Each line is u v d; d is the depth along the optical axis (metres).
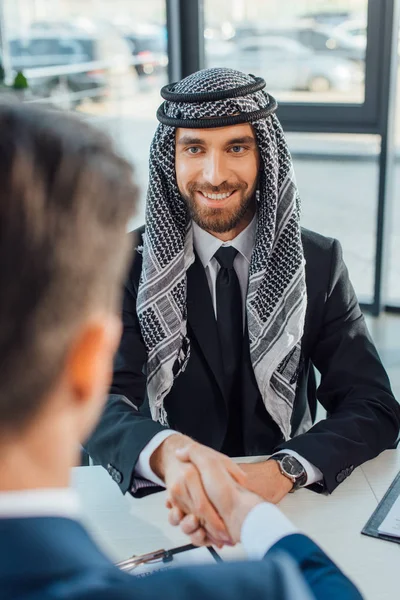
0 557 0.35
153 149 1.46
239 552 1.03
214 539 1.00
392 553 1.07
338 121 3.67
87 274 0.39
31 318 0.37
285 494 1.23
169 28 3.74
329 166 4.16
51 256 0.37
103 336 0.42
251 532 0.79
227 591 0.39
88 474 1.31
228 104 1.38
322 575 0.66
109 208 0.41
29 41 3.78
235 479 1.04
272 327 1.47
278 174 1.47
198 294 1.50
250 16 3.68
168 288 1.46
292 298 1.47
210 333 1.50
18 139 0.39
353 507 1.20
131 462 1.22
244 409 1.51
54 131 0.40
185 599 0.38
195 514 1.02
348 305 1.56
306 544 0.71
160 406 1.48
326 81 3.64
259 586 0.39
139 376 1.48
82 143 0.41
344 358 1.53
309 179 4.24
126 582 0.37
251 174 1.43
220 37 3.77
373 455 1.34
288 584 0.40
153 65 3.84
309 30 3.59
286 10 3.61
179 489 1.04
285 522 0.78
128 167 0.43
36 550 0.35
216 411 1.52
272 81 3.72
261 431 1.53
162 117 1.43
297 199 1.49
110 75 3.86
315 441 1.28
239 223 1.51
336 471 1.25
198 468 1.05
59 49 3.80
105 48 3.83
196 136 1.39
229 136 1.39
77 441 0.43
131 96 3.88
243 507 0.90
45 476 0.40
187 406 1.53
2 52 3.77
